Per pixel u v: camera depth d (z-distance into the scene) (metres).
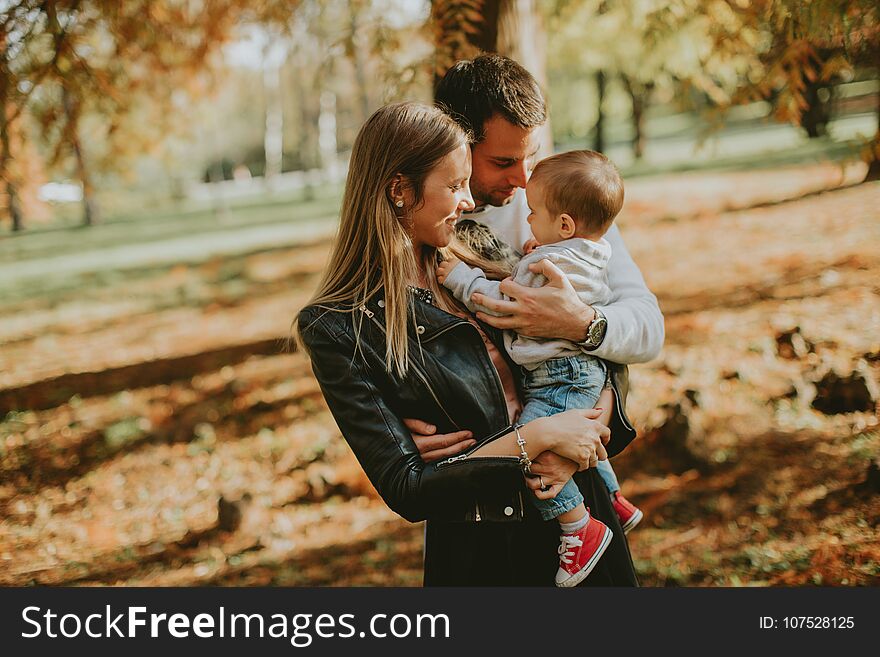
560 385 2.19
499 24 5.57
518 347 2.19
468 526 2.12
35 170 6.59
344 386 2.01
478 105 2.23
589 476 2.23
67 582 5.29
